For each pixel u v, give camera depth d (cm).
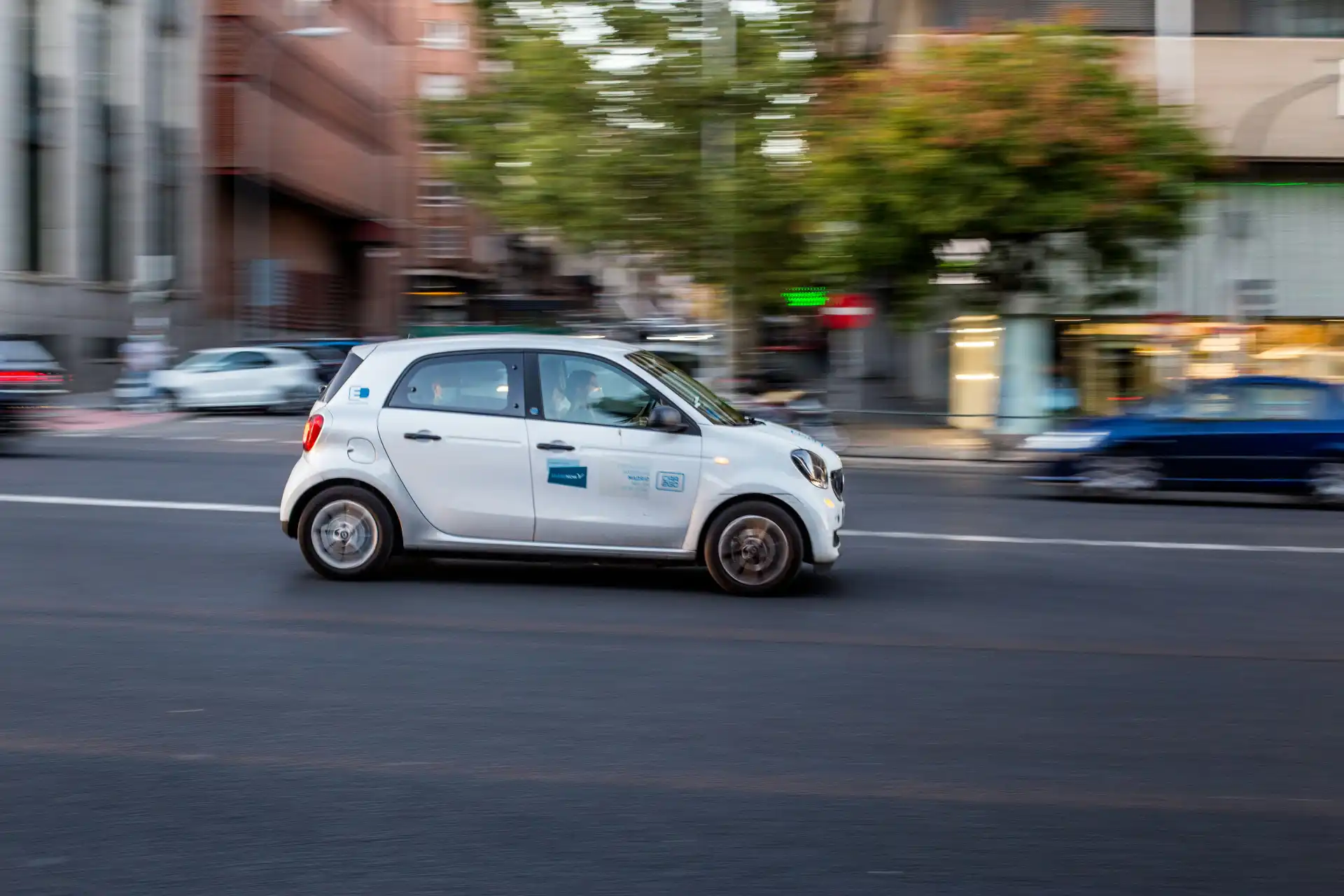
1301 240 2875
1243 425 1634
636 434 929
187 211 4525
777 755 568
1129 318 2781
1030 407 2791
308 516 945
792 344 2755
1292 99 2600
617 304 6994
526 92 2766
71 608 843
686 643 779
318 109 5634
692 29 2700
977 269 2495
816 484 937
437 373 950
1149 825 493
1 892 420
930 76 2381
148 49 4234
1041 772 553
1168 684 707
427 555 954
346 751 564
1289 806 516
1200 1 2828
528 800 508
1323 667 752
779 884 433
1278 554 1199
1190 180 2467
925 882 437
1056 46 2403
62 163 3775
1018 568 1084
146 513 1277
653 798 512
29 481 1535
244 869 439
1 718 605
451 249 7119
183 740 576
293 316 5756
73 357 3812
